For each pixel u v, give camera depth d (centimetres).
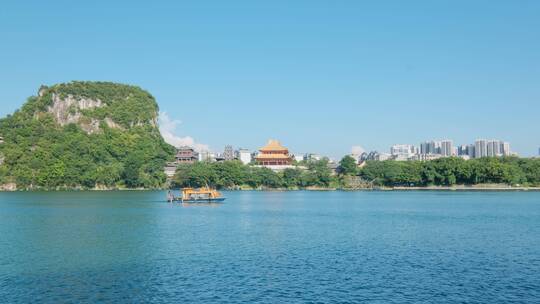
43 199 19525
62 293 4728
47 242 7731
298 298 4566
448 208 14850
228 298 4559
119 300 4509
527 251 6988
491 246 7425
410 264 6028
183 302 4441
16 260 6244
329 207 15438
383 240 8031
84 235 8556
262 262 6122
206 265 5944
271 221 11075
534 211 13688
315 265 5959
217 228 9662
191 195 18625
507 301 4488
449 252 6888
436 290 4838
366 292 4762
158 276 5369
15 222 10612
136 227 9762
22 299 4538
